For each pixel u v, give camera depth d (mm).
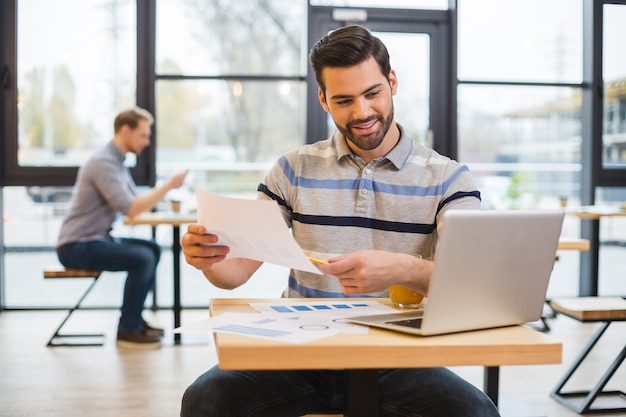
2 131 5086
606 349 4141
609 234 5605
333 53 1537
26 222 5195
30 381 3484
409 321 1299
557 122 5527
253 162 5289
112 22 5141
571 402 3205
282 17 5230
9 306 5207
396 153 1746
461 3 5383
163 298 5359
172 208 4664
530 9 5461
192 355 3973
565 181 5562
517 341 1192
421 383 1498
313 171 1805
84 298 4766
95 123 5172
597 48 5430
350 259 1328
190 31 5188
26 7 5074
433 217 1719
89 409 3084
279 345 1126
